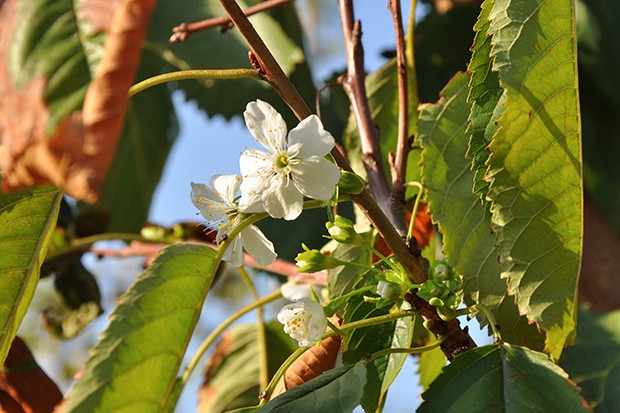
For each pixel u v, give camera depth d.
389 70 0.69
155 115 0.90
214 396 0.73
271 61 0.55
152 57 0.87
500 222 0.57
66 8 0.51
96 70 0.50
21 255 0.58
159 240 0.75
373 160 0.63
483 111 0.59
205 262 0.57
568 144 0.57
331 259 0.57
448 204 0.62
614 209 0.80
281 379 0.61
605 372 0.71
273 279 0.85
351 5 0.66
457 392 0.55
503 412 0.54
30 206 0.57
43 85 0.50
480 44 0.58
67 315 0.79
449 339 0.57
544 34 0.56
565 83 0.56
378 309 0.59
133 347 0.56
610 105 0.81
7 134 0.50
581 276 0.76
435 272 0.57
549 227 0.57
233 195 0.59
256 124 0.58
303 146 0.57
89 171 0.49
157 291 0.56
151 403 0.56
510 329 0.60
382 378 0.59
